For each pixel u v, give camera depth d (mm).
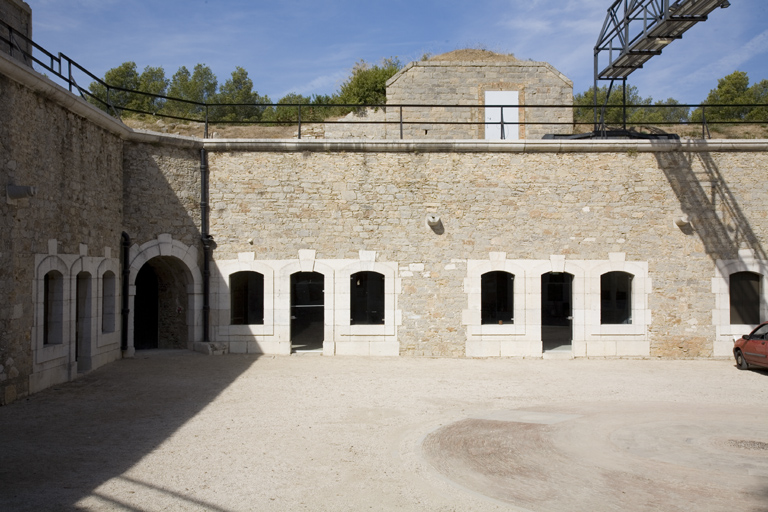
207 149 13891
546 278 15086
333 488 5641
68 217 10406
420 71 18266
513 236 14000
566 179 14078
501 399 9734
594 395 10133
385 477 5961
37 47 9648
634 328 14070
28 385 9258
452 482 5828
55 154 9945
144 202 13086
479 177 14000
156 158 13273
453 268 13953
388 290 13922
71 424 7781
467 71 18344
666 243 14125
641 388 10758
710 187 14180
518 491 5605
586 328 14039
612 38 15711
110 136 12180
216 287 13883
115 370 11539
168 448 6809
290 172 13953
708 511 5125
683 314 14109
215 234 13914
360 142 13828
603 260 14062
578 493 5543
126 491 5465
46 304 10297
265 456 6574
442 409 8961
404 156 13992
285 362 12930
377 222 13945
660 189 14148
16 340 8891
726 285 14148
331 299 13930
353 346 13930
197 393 9781
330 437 7355
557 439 7340
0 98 8422
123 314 12969
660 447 6996
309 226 13953
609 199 14094
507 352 13969
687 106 14438
